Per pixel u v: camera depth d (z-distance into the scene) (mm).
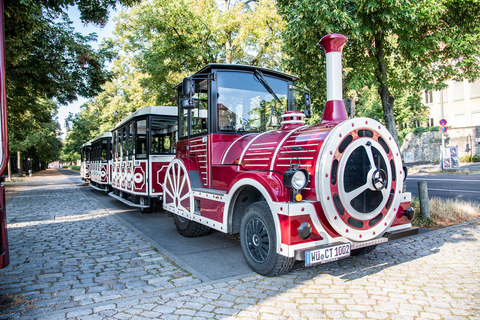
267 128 5184
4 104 2670
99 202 11234
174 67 13570
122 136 10094
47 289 3422
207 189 4773
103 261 4398
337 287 3355
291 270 3875
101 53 13008
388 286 3367
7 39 9406
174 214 6211
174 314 2811
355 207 3326
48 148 42500
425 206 6141
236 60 15273
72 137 41281
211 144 4789
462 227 5727
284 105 5352
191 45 13133
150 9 12703
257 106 5129
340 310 2848
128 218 8031
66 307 2990
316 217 3162
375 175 3328
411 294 3162
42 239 5695
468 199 8641
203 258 4535
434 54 6715
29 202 11375
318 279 3580
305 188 3328
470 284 3383
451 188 11070
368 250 4289
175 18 12562
